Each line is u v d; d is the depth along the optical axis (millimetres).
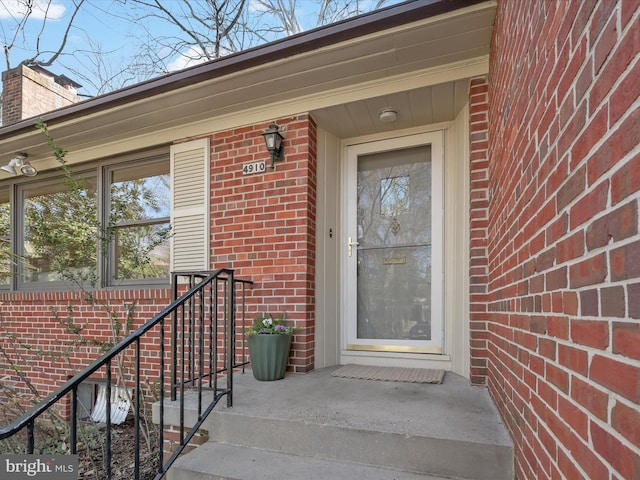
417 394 2514
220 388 2646
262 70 2910
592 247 894
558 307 1133
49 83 6062
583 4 956
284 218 3338
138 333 1801
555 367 1152
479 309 2729
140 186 4250
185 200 3748
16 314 4488
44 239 4148
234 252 3498
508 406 1865
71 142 4145
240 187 3525
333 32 2541
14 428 1301
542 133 1314
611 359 794
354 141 3775
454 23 2396
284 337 2982
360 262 3699
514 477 1675
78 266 4320
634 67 709
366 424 1965
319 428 1982
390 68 2871
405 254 3568
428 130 3529
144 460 2908
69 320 3623
